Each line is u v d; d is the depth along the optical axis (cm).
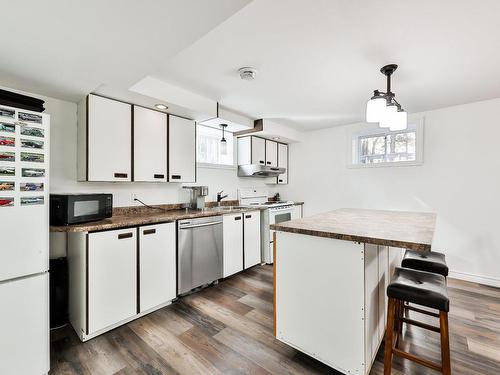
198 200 321
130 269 210
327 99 288
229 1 110
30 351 148
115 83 195
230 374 155
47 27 126
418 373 154
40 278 152
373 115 182
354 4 135
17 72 175
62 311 209
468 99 292
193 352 175
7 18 117
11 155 142
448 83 245
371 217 223
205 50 182
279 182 462
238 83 242
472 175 305
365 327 140
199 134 368
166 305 243
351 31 160
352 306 143
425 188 338
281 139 438
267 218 374
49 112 222
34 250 150
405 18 147
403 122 187
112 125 230
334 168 424
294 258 169
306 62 201
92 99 218
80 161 229
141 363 165
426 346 180
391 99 191
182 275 252
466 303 248
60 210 188
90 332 186
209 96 276
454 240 317
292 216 428
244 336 194
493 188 293
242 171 403
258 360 167
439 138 326
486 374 153
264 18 147
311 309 161
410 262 196
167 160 276
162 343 185
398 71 218
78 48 146
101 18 120
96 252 189
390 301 143
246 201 417
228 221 310
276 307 180
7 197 140
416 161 343
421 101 298
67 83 194
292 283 170
